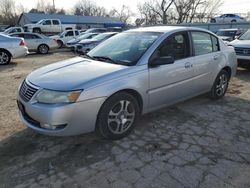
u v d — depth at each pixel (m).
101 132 3.40
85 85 3.11
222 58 5.07
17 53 11.17
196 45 4.53
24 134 3.75
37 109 3.08
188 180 2.72
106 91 3.23
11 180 2.75
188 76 4.32
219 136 3.70
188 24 31.61
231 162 3.05
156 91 3.86
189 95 4.55
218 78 5.12
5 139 3.62
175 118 4.31
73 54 16.89
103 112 3.30
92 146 3.41
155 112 4.54
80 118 3.12
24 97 3.31
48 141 3.54
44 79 3.31
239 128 3.96
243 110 4.71
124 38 4.39
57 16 47.38
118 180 2.73
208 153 3.24
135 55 3.79
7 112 4.66
